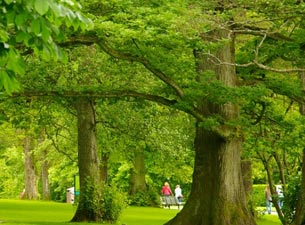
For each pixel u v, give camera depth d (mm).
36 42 7105
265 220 29688
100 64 24562
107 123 30719
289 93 19453
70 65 24219
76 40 16641
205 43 16922
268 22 18344
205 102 19719
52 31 7246
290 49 19688
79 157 28000
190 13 16109
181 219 20891
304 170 22531
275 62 22594
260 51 20703
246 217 20531
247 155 23516
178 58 17859
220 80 19859
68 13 6871
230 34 18609
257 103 21297
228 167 20641
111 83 24609
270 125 22172
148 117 31266
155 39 15891
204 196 20797
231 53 20438
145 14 15953
